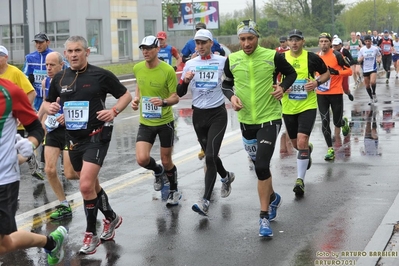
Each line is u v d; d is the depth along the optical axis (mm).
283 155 12328
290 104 9562
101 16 51688
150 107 8594
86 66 7102
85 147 7070
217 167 8805
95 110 7035
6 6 54281
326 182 9938
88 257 6879
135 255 6895
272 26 67250
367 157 11734
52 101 7301
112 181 10547
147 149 8656
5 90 5316
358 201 8711
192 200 9172
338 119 12648
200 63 8594
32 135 5594
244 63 7641
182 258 6746
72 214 8680
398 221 7684
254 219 8094
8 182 5316
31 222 8328
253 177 10492
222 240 7297
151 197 9430
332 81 12195
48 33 51750
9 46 46719
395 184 9594
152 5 58000
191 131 15875
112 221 7453
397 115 17375
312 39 76750
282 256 6676
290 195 9219
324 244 6992
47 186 10523
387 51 29438
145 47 8484
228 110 19953
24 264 6727
